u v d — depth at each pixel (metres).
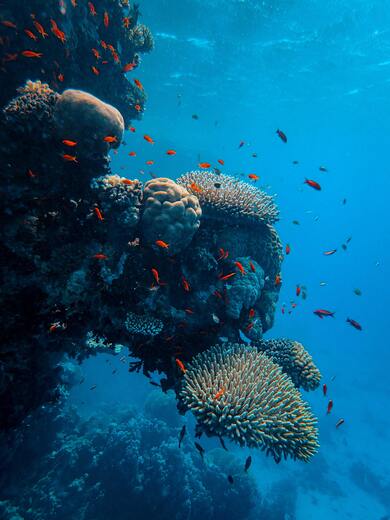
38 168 5.35
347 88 31.34
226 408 4.45
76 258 5.32
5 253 5.11
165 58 28.89
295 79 30.42
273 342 7.20
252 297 6.47
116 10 9.02
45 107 5.27
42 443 11.78
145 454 12.20
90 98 5.21
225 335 6.48
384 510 24.36
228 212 6.78
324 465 27.78
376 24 21.19
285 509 19.84
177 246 5.79
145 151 40.59
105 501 10.84
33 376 6.32
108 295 5.64
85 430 14.97
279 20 21.70
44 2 6.99
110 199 5.36
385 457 31.56
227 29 23.33
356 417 38.75
